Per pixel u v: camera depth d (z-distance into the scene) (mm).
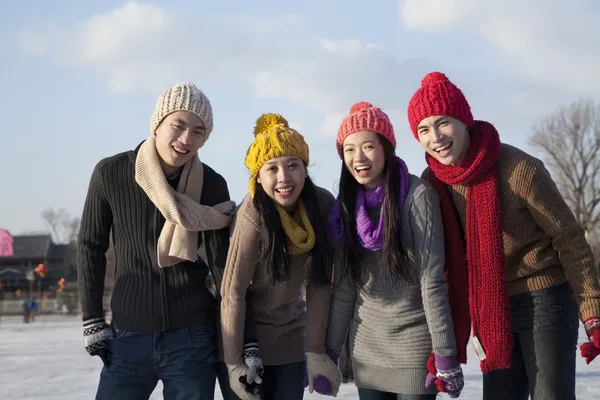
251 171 3256
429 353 3180
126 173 3318
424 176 3504
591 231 37531
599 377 7875
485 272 3170
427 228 3145
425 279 3129
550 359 3141
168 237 3219
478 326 3203
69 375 9555
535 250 3217
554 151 37719
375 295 3270
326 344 3422
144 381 3312
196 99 3217
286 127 3279
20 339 19828
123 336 3285
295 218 3303
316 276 3242
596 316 3057
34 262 74812
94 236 3365
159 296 3277
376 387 3270
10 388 8109
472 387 7367
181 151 3232
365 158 3164
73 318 40656
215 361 3412
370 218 3250
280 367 3506
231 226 3350
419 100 3211
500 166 3213
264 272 3281
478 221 3193
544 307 3182
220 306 3420
